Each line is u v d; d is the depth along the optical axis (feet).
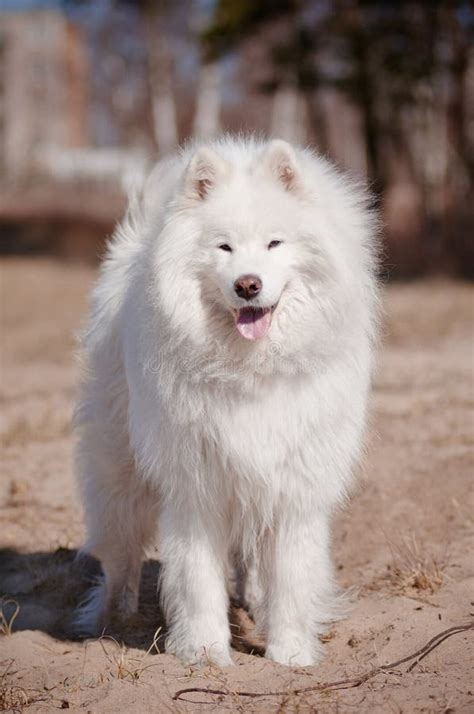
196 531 20.45
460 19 109.09
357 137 197.36
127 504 23.53
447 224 111.86
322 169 21.07
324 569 20.99
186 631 20.65
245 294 18.31
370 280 20.56
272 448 19.45
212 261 19.04
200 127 173.99
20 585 27.48
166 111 182.91
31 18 294.46
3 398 50.90
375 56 113.80
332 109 218.79
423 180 117.39
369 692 18.02
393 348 60.64
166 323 19.19
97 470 23.68
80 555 26.86
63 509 32.73
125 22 200.64
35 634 23.44
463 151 113.19
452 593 23.43
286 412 19.34
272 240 19.02
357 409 20.49
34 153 238.48
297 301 19.26
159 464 20.35
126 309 22.12
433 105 116.37
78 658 21.48
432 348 60.08
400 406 42.78
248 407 19.34
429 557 25.82
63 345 70.28
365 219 20.90
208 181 19.51
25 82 296.71
